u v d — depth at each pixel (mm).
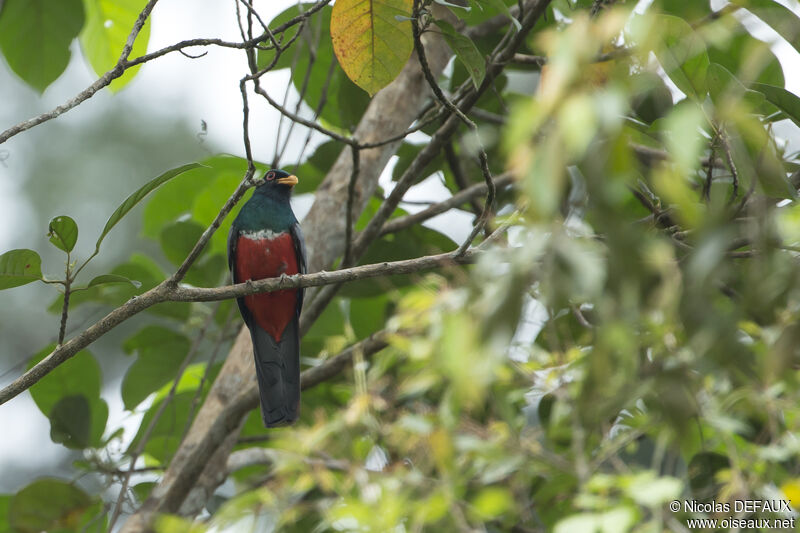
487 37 11648
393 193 10289
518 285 3297
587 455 8422
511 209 12055
